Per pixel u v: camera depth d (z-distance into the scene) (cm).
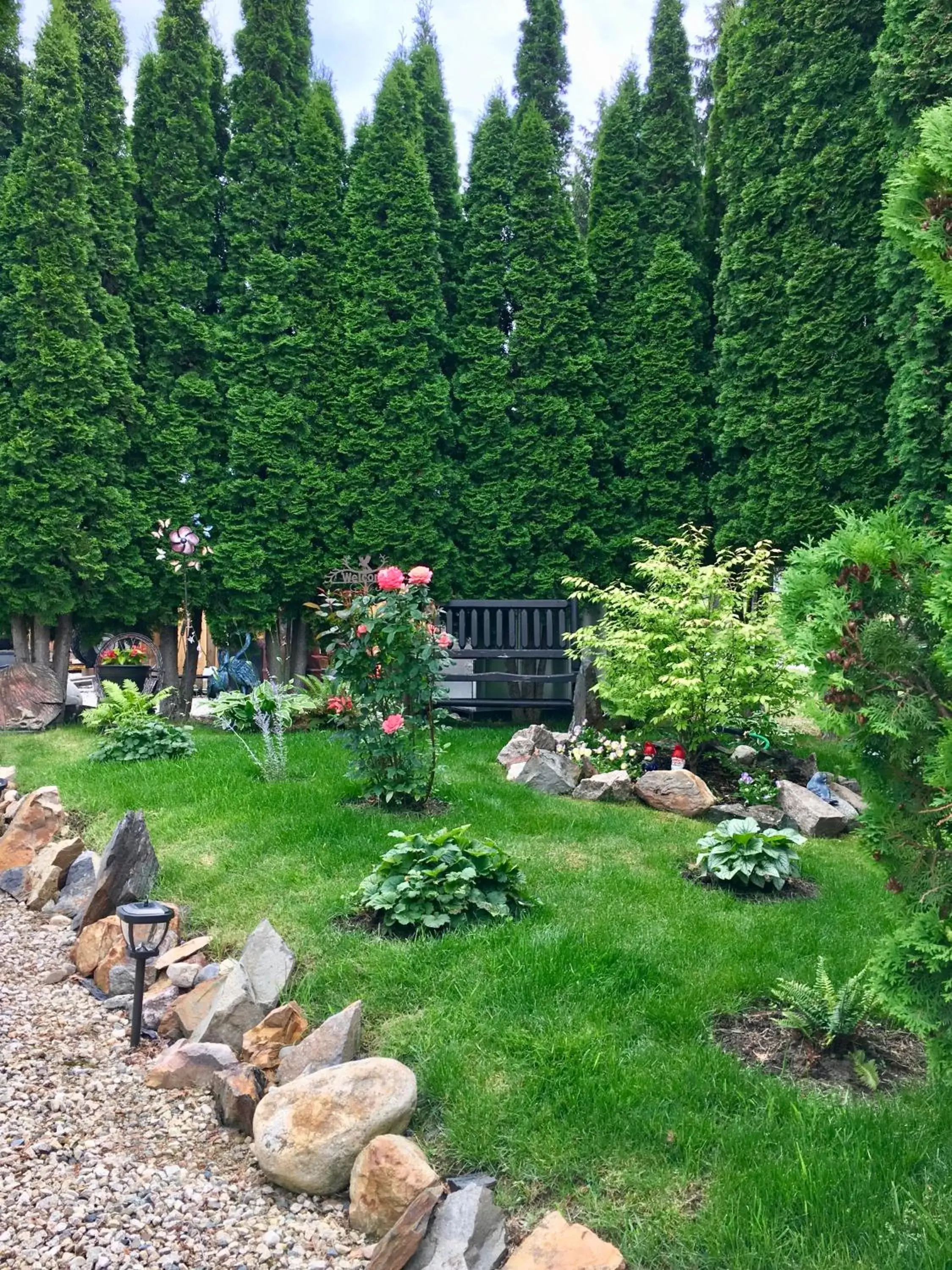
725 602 729
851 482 899
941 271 267
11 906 526
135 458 1006
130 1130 304
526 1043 317
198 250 1030
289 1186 275
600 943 387
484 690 1012
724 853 483
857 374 891
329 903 434
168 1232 255
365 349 1015
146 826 531
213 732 886
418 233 1024
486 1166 272
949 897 271
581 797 650
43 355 916
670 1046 319
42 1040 366
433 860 424
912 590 276
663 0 1055
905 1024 280
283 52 1066
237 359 1011
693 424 1013
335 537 1013
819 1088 297
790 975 368
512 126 1070
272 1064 333
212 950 423
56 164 941
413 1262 238
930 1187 246
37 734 892
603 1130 276
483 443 1037
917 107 805
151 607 1006
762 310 947
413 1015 343
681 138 1056
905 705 268
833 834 611
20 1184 273
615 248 1055
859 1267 221
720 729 770
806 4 912
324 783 625
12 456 916
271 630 1052
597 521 1033
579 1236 233
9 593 934
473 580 1037
